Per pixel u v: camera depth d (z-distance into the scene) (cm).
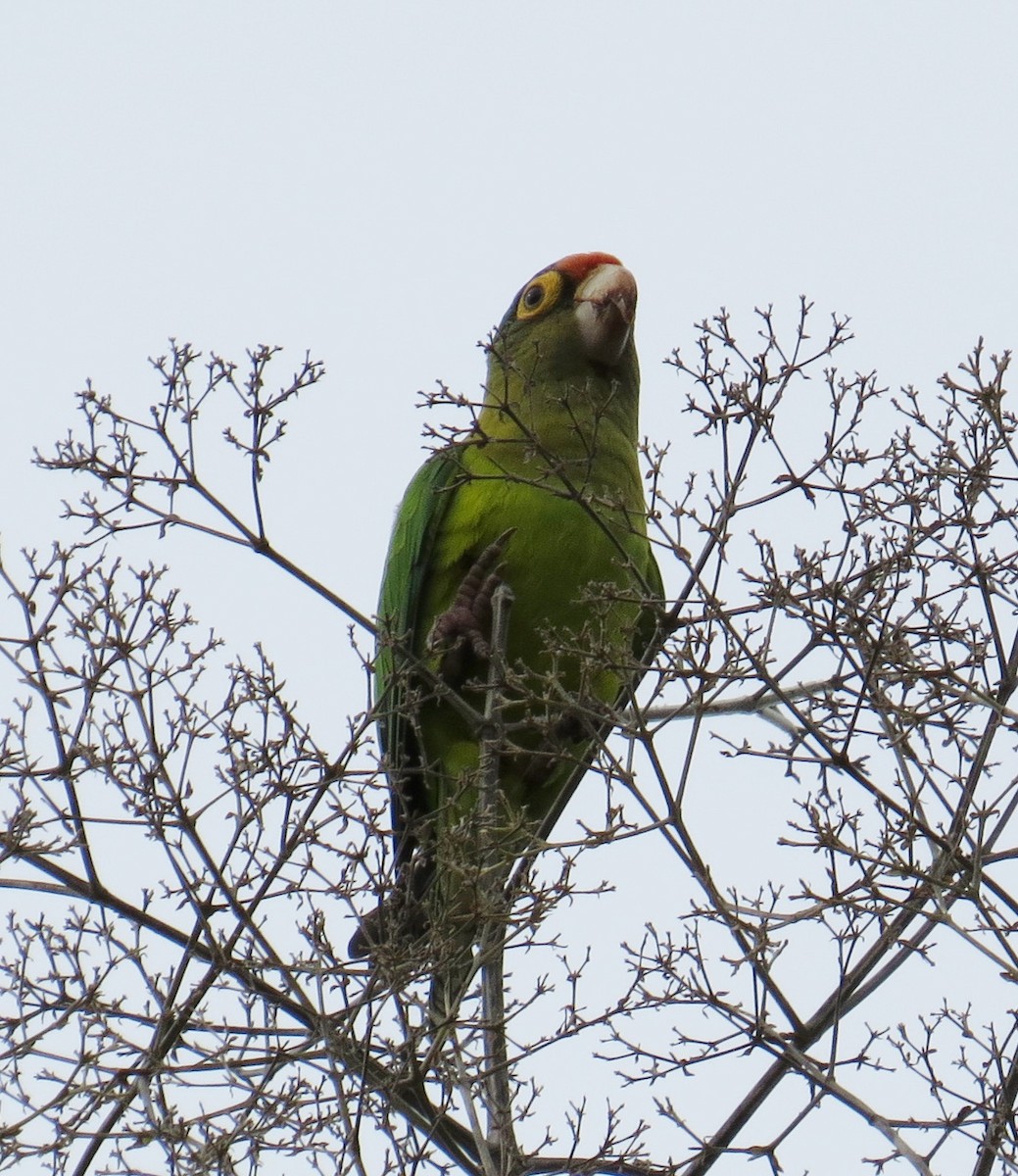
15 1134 874
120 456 995
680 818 897
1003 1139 852
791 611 912
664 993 909
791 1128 891
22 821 941
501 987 934
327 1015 905
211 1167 855
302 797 930
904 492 940
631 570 986
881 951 921
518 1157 891
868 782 880
